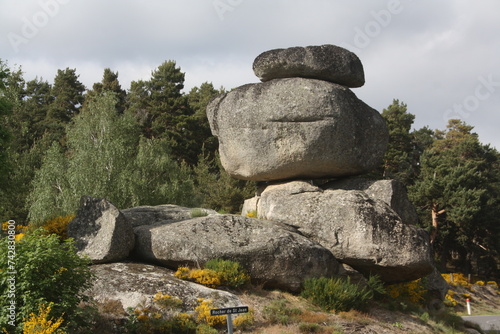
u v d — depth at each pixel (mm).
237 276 15070
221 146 19312
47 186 33219
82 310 11391
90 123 36469
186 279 14859
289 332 13141
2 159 19562
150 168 36719
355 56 19312
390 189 18359
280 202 17797
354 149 18062
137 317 12500
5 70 20125
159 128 47531
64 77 60594
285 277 15773
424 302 20594
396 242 16297
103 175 33250
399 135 47656
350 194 17250
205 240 15797
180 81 53625
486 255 50031
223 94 19781
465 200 42531
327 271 16312
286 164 17953
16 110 46750
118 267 14828
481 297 40625
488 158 52656
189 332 12594
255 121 18156
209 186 41875
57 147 35469
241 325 13250
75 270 11297
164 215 18609
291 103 17750
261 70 18969
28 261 10414
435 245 48844
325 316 14555
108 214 15852
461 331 18078
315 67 18500
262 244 15812
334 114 17641
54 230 17344
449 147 58188
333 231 16750
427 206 45281
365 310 16047
